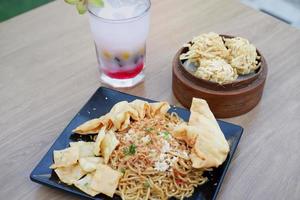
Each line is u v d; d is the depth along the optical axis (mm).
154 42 636
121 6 522
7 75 575
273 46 624
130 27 491
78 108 519
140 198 397
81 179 402
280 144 464
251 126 487
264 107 514
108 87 549
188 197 394
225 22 683
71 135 455
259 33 655
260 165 440
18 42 643
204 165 400
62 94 541
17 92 545
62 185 396
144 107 471
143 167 413
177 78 499
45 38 651
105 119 453
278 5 1202
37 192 411
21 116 506
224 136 441
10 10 1252
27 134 480
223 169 414
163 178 410
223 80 471
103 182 389
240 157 448
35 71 582
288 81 554
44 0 1300
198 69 487
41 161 419
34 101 529
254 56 502
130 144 432
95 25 500
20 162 445
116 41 503
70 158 413
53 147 439
